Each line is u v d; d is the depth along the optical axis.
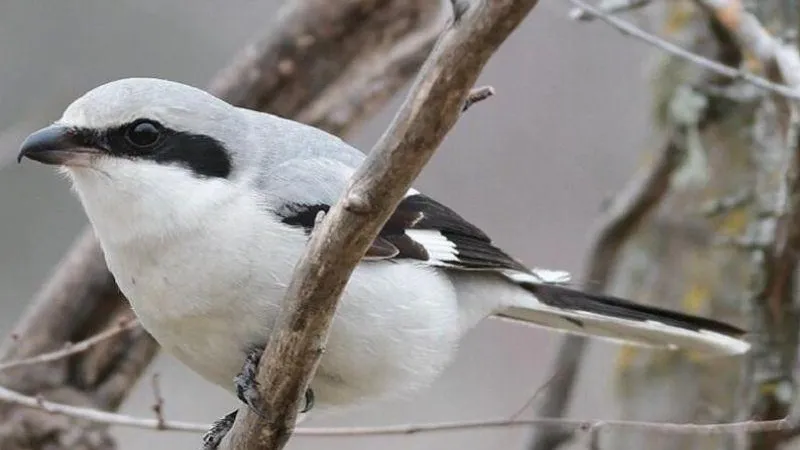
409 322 8.83
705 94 11.59
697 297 11.85
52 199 15.70
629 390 11.95
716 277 11.81
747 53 10.23
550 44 16.34
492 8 5.91
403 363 8.90
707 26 11.62
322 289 7.11
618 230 11.77
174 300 8.38
